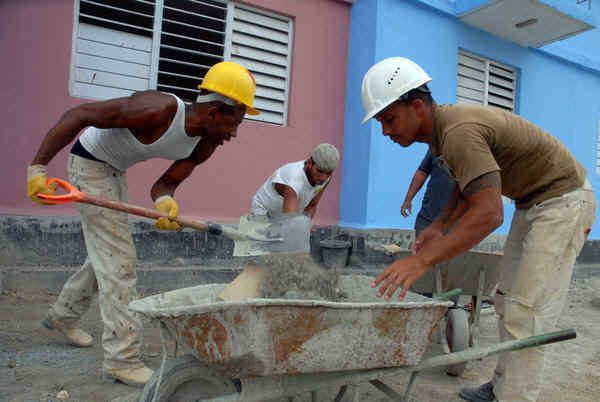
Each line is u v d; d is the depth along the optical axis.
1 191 4.40
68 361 2.81
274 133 5.77
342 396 2.32
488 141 1.91
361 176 6.01
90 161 2.39
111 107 2.15
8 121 4.43
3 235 4.30
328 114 6.18
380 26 5.91
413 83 1.95
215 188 5.40
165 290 4.64
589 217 2.22
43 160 2.07
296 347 1.84
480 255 2.88
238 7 5.60
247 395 1.87
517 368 2.18
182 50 5.29
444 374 2.98
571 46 7.93
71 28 4.70
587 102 8.23
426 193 3.82
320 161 2.73
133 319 2.48
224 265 5.16
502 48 7.16
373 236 5.77
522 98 7.45
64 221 4.51
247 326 1.76
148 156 2.46
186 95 5.59
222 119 2.37
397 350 1.99
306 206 3.26
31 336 3.19
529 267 2.14
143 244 4.87
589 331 4.20
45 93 4.58
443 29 6.53
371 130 5.89
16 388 2.40
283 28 5.89
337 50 6.21
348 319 1.87
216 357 1.77
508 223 7.21
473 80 7.09
